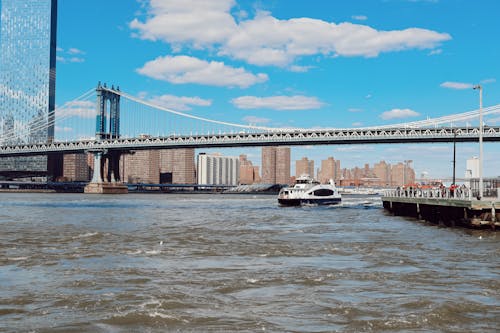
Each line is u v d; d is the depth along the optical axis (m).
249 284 23.14
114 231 47.97
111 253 32.62
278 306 19.48
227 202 140.25
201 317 18.08
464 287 22.44
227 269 26.81
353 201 154.12
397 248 34.91
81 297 20.77
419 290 21.88
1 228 51.16
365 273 25.53
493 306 19.23
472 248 34.75
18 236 42.94
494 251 33.28
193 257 31.08
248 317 18.11
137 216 72.88
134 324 17.38
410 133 162.62
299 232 47.25
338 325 17.16
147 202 136.75
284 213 81.00
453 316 18.00
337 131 175.12
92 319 17.92
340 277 24.61
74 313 18.64
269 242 38.97
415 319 17.66
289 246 36.25
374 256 31.30
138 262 29.06
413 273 25.58
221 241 39.62
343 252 33.09
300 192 108.81
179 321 17.64
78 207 103.25
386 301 20.06
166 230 49.41
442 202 52.47
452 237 41.62
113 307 19.31
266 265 28.09
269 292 21.62
